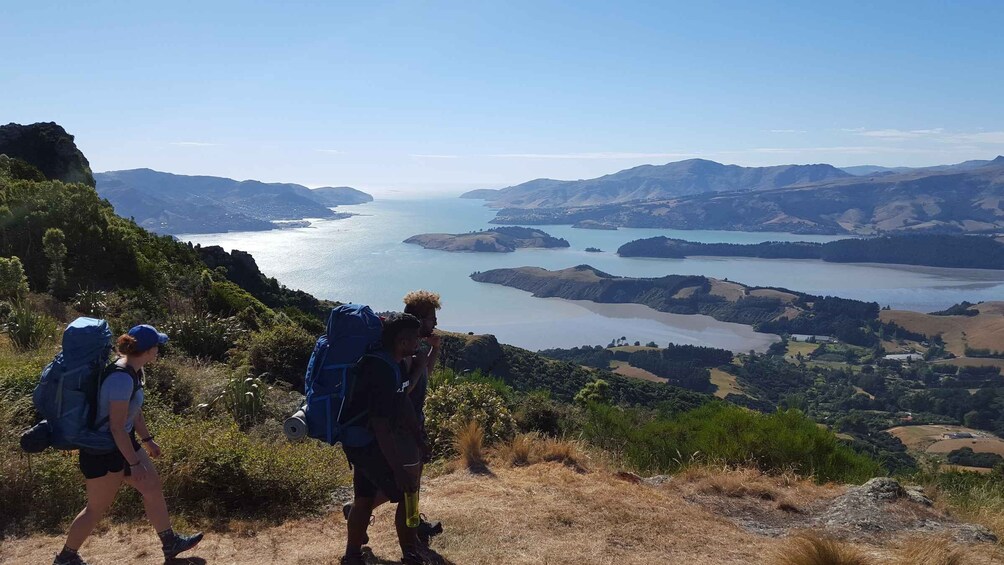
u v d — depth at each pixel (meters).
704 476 6.12
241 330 14.90
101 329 3.45
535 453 6.46
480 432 6.29
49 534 4.25
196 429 5.87
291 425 3.20
